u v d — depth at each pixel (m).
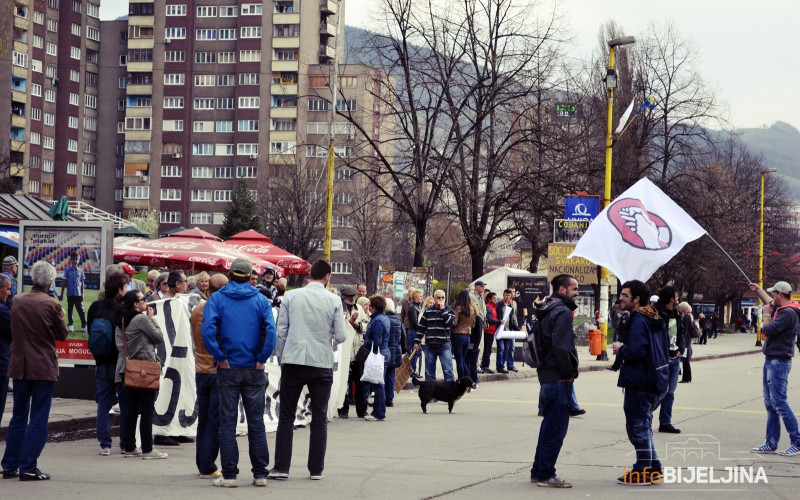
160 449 12.43
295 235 74.38
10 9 73.12
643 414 9.89
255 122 115.69
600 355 34.34
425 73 39.16
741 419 16.58
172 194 117.94
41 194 114.06
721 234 57.81
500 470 10.82
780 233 85.38
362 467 10.99
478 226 41.06
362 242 64.75
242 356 9.62
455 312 21.19
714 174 62.88
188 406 13.11
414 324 23.28
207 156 117.38
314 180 74.12
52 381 9.92
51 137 115.50
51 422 13.55
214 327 9.58
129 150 119.00
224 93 116.88
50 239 15.73
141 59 118.94
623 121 32.84
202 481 9.88
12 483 9.63
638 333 9.70
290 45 114.62
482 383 24.98
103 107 123.56
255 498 8.95
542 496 9.16
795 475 10.59
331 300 10.05
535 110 41.88
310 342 9.96
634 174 51.38
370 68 40.19
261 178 85.06
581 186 42.47
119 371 11.47
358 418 16.59
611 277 40.38
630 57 53.38
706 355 44.22
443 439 13.70
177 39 117.94
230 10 116.75
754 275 73.94
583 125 46.47
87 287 15.67
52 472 10.35
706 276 61.84
